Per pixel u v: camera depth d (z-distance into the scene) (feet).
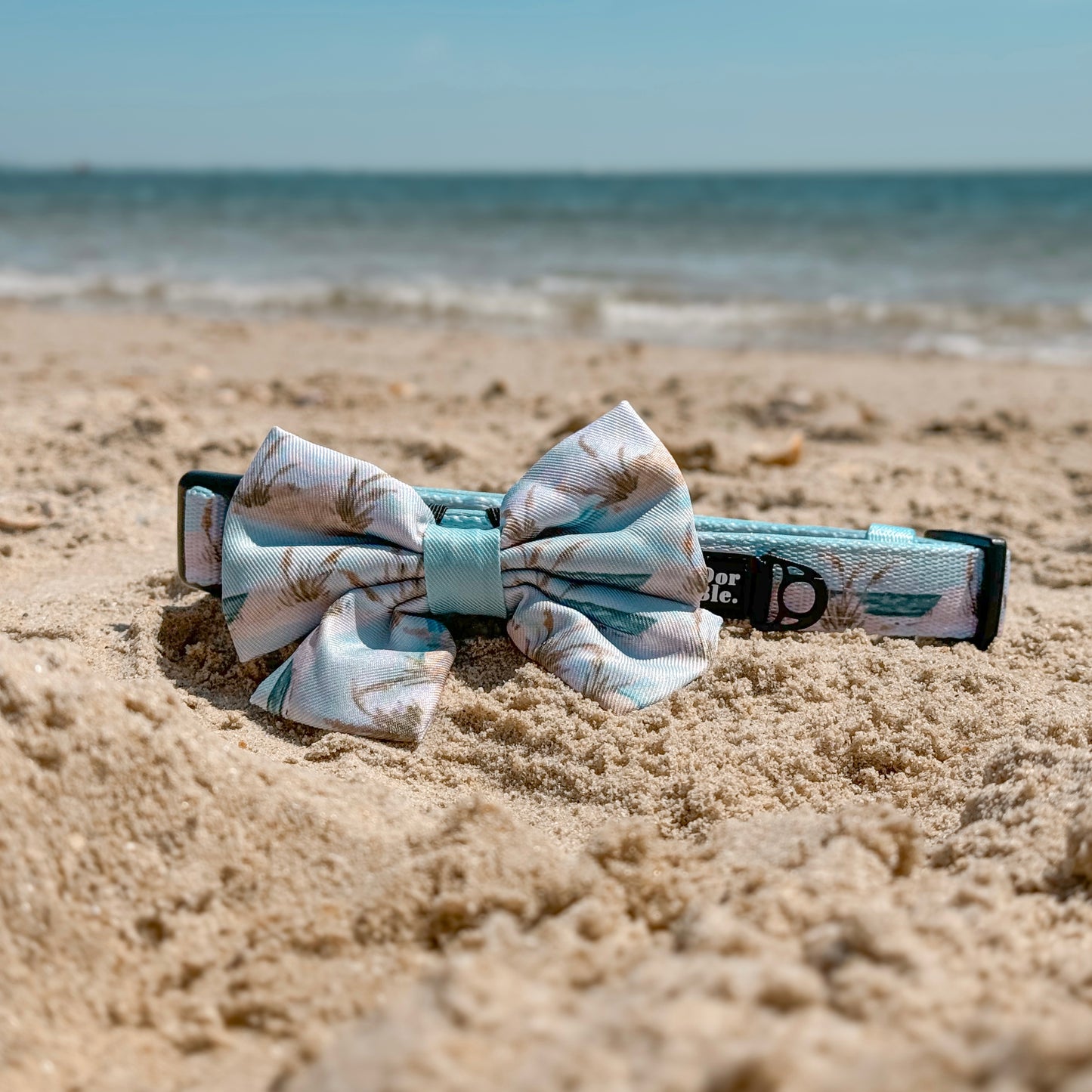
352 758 1.22
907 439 2.53
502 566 1.29
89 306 5.01
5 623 1.39
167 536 1.67
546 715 1.27
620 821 1.18
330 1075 0.88
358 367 3.41
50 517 1.70
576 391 3.01
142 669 1.31
